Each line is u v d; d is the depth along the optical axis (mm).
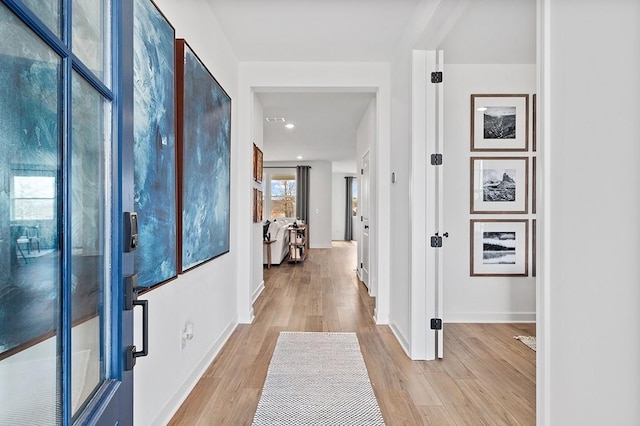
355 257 9047
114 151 873
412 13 2748
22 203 641
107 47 875
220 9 2697
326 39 3188
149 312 1716
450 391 2291
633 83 869
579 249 1043
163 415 1880
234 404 2123
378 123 3713
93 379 841
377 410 2062
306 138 7512
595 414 981
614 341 919
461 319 3787
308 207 11164
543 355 1196
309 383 2389
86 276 821
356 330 3486
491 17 2750
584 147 1027
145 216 1617
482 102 3758
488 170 3775
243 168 3717
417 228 2805
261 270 5219
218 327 2932
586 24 1018
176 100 2041
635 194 861
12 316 634
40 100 661
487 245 3789
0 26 572
